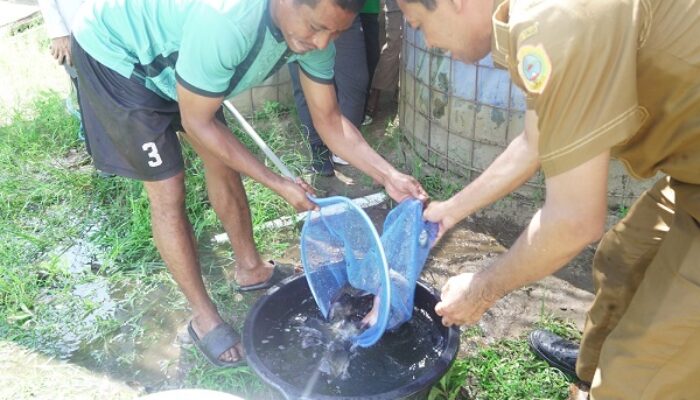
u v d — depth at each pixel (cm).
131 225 293
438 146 312
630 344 142
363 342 191
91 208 312
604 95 109
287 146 368
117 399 209
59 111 385
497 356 217
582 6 106
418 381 170
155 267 272
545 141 116
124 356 227
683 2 114
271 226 292
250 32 171
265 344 208
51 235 293
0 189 320
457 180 309
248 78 189
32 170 343
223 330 220
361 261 195
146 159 202
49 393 211
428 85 303
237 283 258
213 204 241
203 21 167
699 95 120
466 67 281
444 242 282
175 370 222
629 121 111
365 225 184
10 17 588
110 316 246
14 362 224
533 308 241
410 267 184
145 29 186
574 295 246
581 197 117
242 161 190
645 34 115
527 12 110
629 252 170
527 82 112
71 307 250
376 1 336
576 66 106
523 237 130
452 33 129
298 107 335
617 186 275
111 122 200
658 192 166
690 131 126
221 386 211
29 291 258
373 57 352
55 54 296
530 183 286
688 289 133
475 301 150
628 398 145
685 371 139
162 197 208
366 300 221
